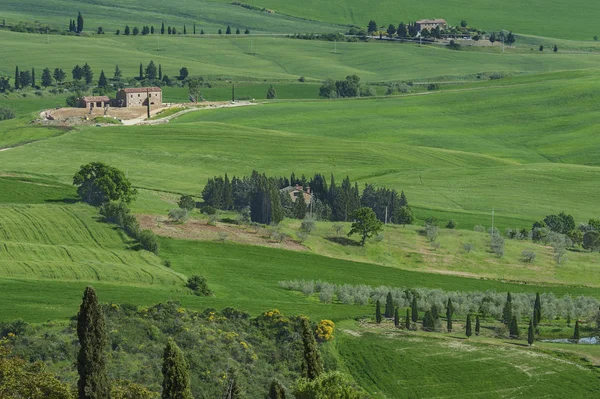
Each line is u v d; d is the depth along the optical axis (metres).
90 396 194.88
